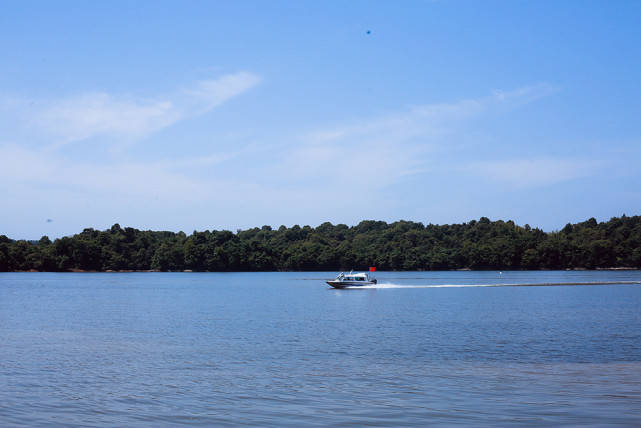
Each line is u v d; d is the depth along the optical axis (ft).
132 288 490.90
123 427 78.84
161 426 79.15
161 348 145.07
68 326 197.47
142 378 108.47
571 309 263.08
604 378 107.65
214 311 258.78
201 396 94.89
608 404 89.15
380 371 114.52
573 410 85.87
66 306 290.35
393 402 90.84
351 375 110.73
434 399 92.53
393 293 398.42
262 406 88.79
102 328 191.01
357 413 84.79
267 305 295.07
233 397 94.22
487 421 80.69
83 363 123.95
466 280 625.41
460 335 169.37
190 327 192.75
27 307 285.02
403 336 167.43
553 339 160.04
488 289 442.09
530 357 130.62
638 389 98.84
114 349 143.54
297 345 149.79
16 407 88.38
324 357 131.03
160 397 94.27
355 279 455.63
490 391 97.71
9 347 147.23
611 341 155.74
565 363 123.24
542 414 83.71
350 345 149.69
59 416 83.82
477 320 213.05
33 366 120.47
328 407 88.17
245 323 204.95
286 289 467.52
